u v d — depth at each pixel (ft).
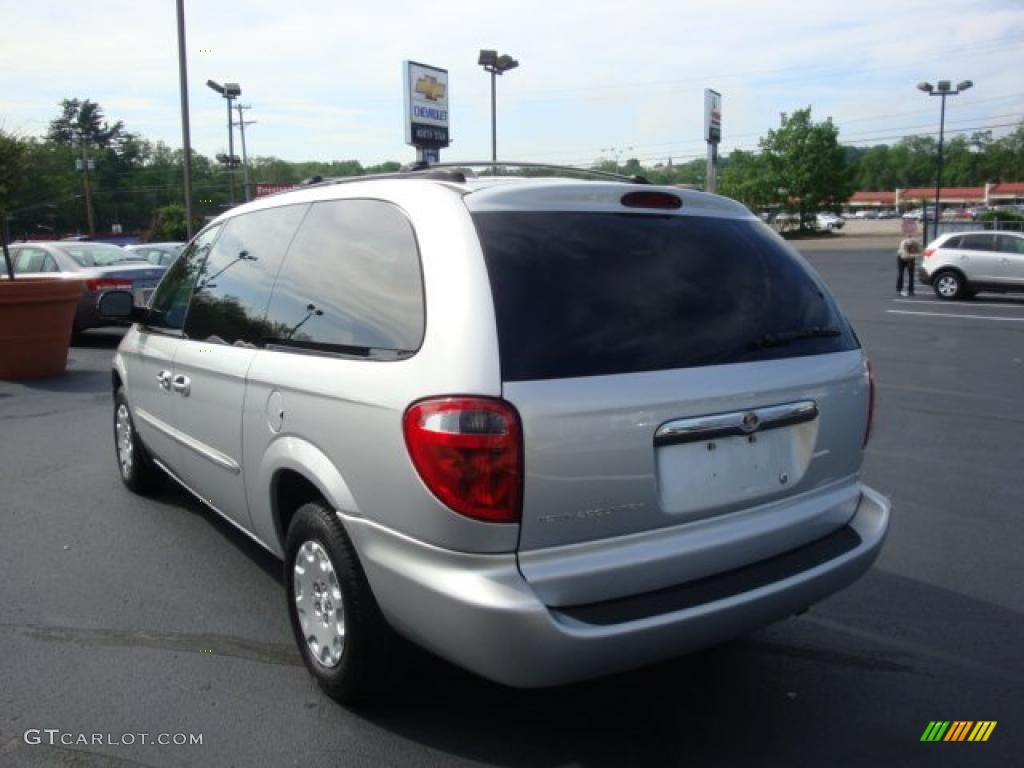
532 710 11.13
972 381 35.40
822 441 10.90
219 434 13.29
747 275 10.82
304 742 10.33
